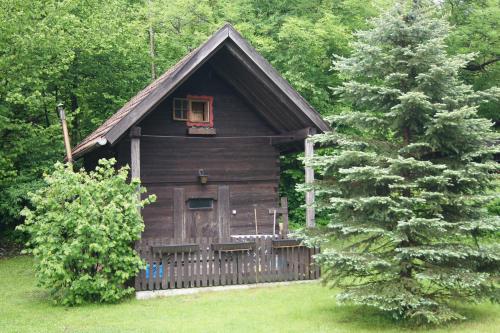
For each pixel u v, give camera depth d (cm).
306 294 1206
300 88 2369
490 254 887
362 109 1075
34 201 1191
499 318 973
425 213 945
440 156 980
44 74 2123
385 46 989
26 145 1950
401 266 928
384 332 888
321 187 988
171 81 1249
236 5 2623
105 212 1166
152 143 1470
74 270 1180
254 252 1319
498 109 2395
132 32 2530
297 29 2303
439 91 940
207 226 1512
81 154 1505
